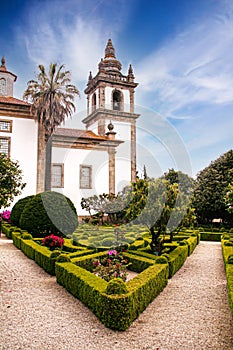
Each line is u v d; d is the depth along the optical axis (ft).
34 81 72.13
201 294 19.71
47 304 17.01
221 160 73.92
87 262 23.62
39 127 72.13
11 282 21.17
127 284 16.34
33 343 12.39
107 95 94.84
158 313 16.16
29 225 36.24
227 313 16.20
